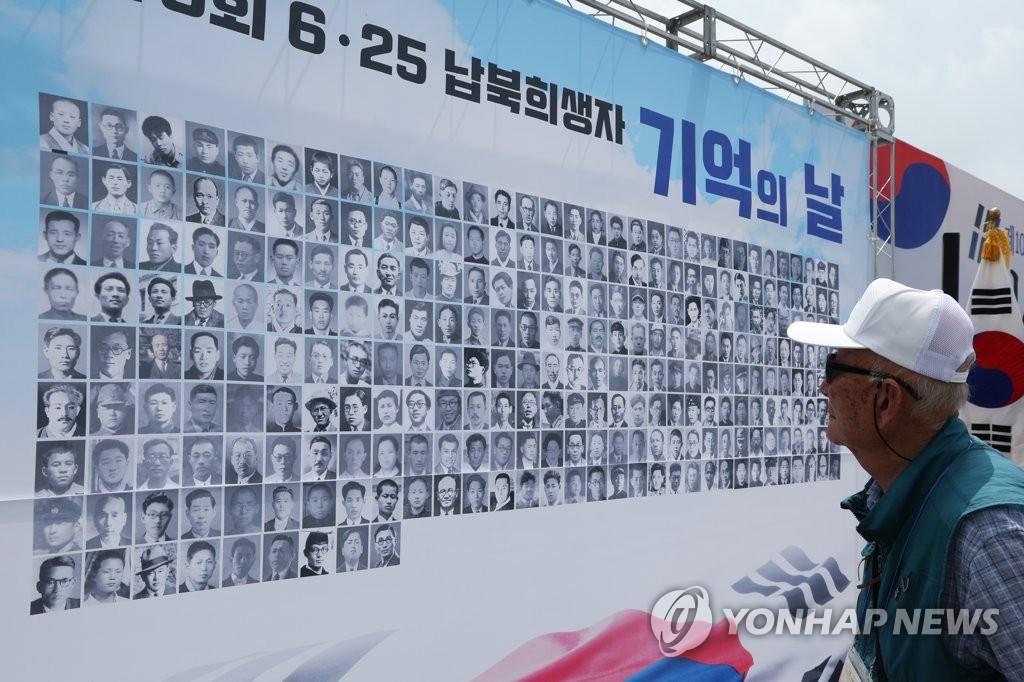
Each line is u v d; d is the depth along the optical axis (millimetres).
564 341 2668
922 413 1123
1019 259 5227
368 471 2188
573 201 2730
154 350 1856
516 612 2482
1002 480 1031
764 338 3389
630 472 2830
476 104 2482
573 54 2758
